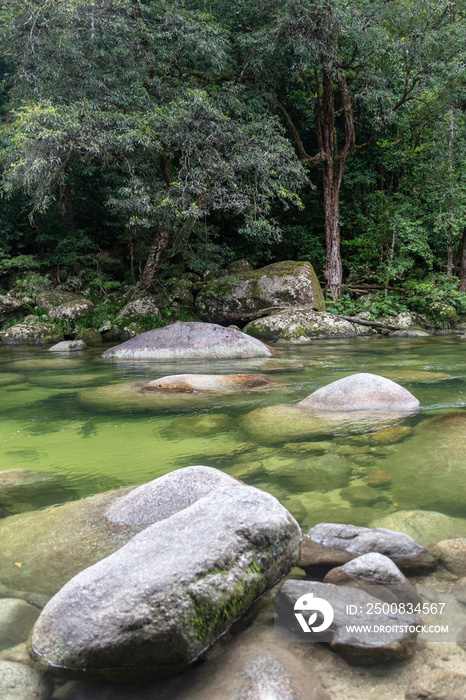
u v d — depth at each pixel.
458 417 3.97
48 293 16.48
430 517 2.30
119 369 7.96
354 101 16.81
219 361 8.59
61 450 3.64
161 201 13.29
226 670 1.43
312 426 4.00
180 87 14.20
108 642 1.46
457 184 16.80
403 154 18.56
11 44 13.75
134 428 4.21
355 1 14.49
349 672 1.42
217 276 17.55
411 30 14.96
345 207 21.02
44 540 2.20
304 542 2.08
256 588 1.74
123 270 19.62
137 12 13.72
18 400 5.58
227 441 3.72
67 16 12.16
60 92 13.30
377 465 3.08
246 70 15.93
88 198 19.50
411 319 15.32
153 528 1.87
